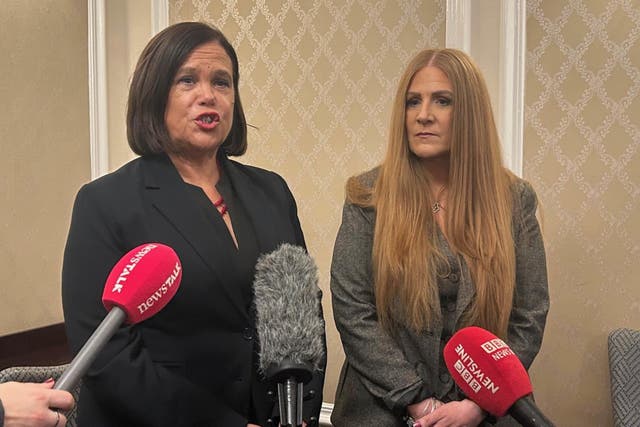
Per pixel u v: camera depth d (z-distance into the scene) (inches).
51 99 128.2
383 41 115.3
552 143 106.7
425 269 77.9
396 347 78.7
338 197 119.6
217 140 69.5
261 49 124.0
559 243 107.0
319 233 121.2
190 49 68.3
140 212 65.4
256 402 67.1
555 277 107.3
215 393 65.5
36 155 125.5
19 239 123.0
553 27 105.6
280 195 76.1
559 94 105.9
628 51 102.0
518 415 54.7
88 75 135.6
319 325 55.6
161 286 49.3
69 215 133.6
